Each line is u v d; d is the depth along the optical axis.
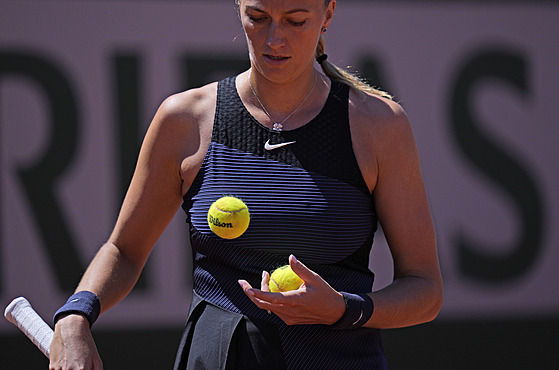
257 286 6.00
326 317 5.53
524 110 18.09
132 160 16.53
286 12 5.79
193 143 6.36
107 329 16.27
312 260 6.00
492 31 18.08
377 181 6.33
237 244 6.03
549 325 18.00
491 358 17.75
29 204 16.00
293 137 6.14
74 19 16.41
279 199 5.99
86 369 5.73
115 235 6.77
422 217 6.36
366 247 6.32
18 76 16.09
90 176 16.31
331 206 6.01
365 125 6.25
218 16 17.11
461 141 17.80
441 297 6.41
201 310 6.29
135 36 16.66
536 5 18.25
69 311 6.02
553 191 18.11
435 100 17.75
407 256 6.41
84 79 16.38
